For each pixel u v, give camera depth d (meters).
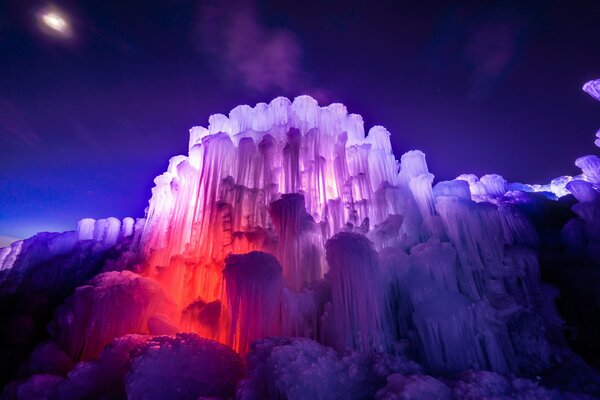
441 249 7.76
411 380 5.21
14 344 9.83
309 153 10.02
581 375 6.45
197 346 6.23
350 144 11.25
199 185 10.02
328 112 11.25
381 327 6.96
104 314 7.58
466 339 6.71
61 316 8.14
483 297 7.75
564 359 7.06
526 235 9.54
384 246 8.66
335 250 7.18
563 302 8.22
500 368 6.62
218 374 5.96
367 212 9.49
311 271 8.28
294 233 8.09
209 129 11.38
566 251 9.38
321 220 9.07
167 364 5.78
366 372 5.90
